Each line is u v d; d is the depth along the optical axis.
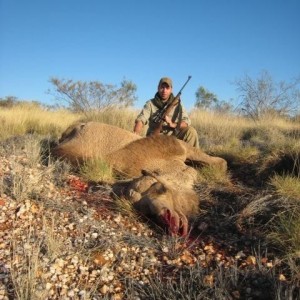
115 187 3.23
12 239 2.35
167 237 2.60
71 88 10.62
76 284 2.08
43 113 9.05
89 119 7.84
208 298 1.98
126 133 3.71
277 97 11.19
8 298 1.90
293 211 2.74
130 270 2.24
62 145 3.79
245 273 2.19
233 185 3.75
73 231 2.54
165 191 2.85
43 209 2.75
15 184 2.91
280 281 2.12
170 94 4.46
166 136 3.62
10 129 6.96
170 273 2.24
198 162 3.96
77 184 3.38
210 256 2.42
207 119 8.84
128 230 2.68
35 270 2.00
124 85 11.02
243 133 8.02
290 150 4.24
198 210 3.07
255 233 2.71
